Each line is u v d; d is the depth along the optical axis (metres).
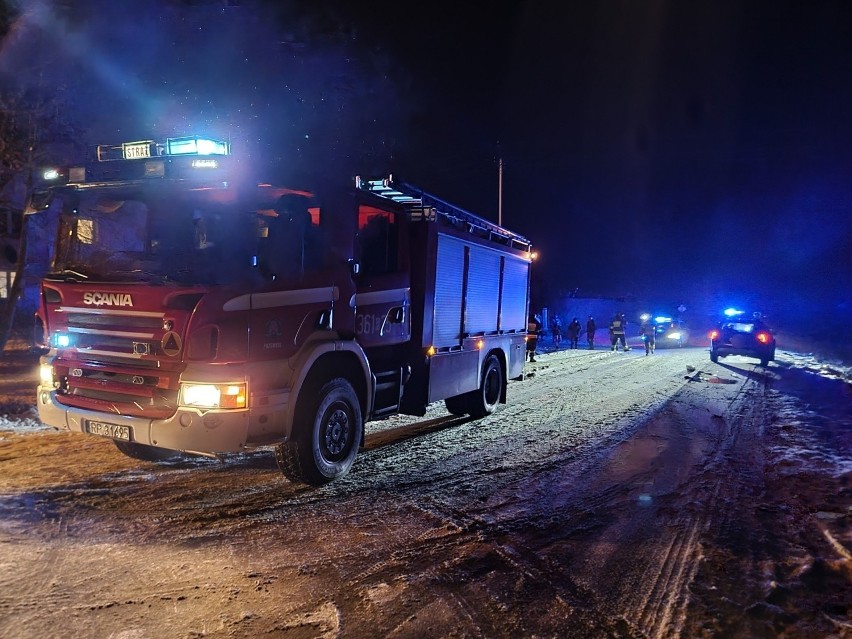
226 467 6.56
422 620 3.62
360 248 6.71
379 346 7.03
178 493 5.70
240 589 3.93
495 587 4.06
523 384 14.43
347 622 3.58
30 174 10.80
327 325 5.99
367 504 5.58
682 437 8.73
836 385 14.31
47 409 5.73
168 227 5.54
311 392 5.83
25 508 5.18
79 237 5.99
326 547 4.61
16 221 13.00
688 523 5.28
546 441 8.30
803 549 4.72
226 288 5.07
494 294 9.95
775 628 3.59
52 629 3.40
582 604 3.86
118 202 5.75
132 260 5.49
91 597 3.76
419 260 7.63
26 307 17.62
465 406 9.73
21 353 14.63
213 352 5.02
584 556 4.58
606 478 6.62
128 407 5.26
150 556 4.36
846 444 8.10
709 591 4.04
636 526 5.21
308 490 5.91
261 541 4.68
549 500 5.84
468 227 8.95
